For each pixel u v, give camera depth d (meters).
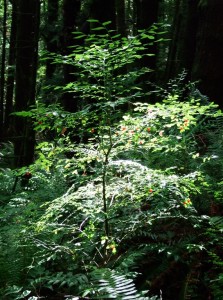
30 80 5.44
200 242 2.88
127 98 2.47
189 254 2.89
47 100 8.05
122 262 2.61
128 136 2.54
